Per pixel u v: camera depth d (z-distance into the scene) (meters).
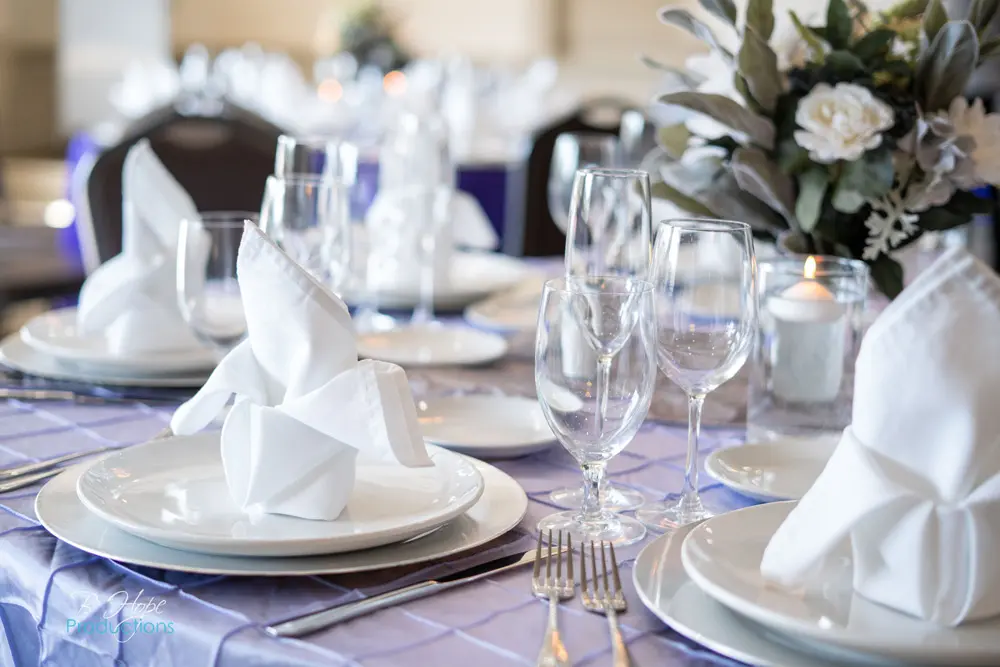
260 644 0.70
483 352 1.54
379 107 5.75
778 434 1.21
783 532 0.75
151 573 0.81
